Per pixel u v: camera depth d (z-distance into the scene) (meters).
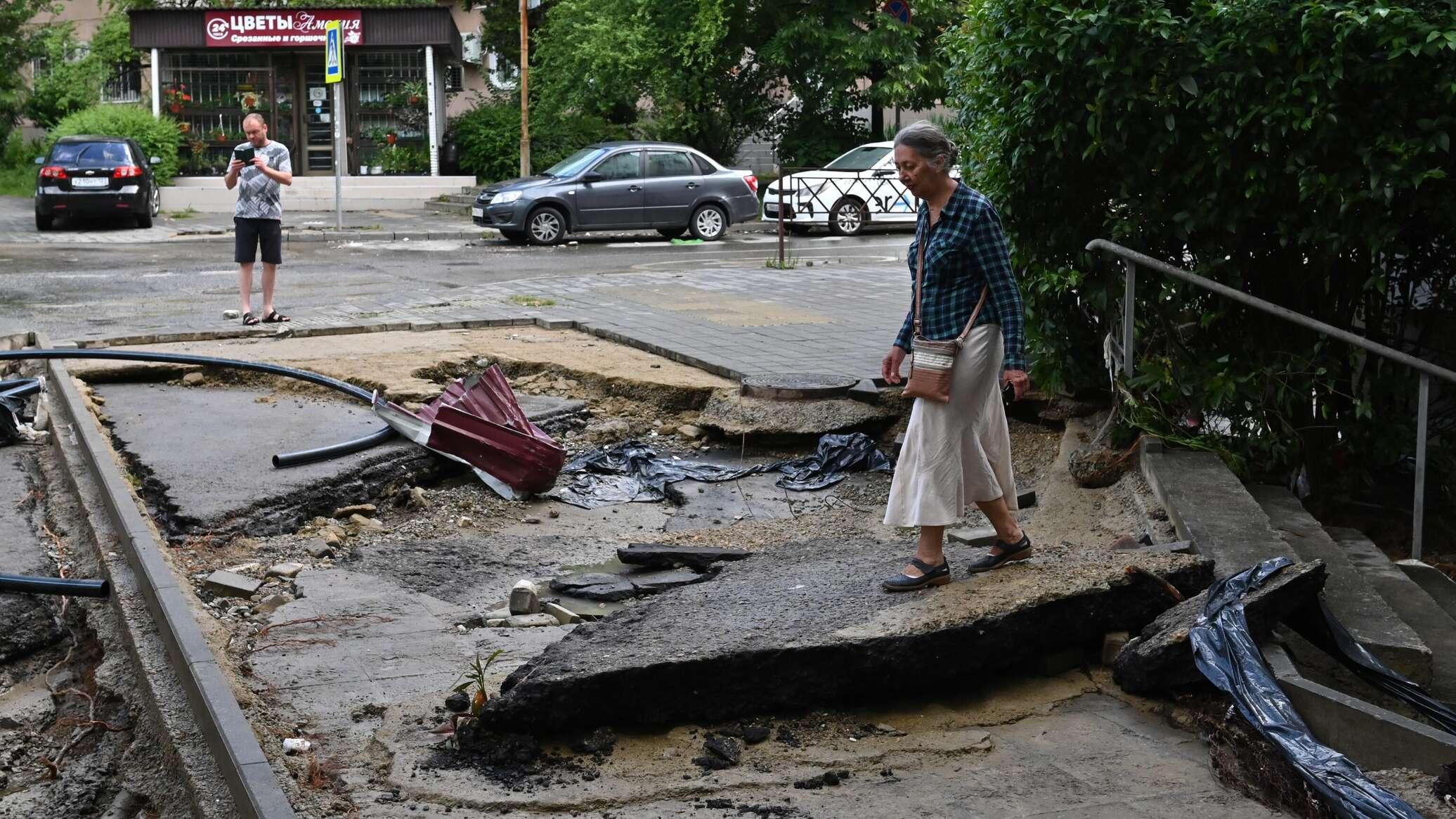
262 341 11.83
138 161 25.42
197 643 4.88
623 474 8.52
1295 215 7.32
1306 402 7.82
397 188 32.16
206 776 4.18
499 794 3.97
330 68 25.41
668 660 4.38
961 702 4.76
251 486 7.36
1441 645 5.50
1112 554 5.66
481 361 10.69
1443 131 6.86
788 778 4.11
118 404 9.47
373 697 4.77
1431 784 3.84
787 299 14.88
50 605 5.92
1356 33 6.85
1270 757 4.14
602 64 31.33
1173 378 7.51
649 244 24.00
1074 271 8.02
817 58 30.55
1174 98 7.20
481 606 6.02
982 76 8.16
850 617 4.81
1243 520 6.09
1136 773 4.18
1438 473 8.11
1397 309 7.96
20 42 37.19
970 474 5.18
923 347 5.04
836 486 8.23
